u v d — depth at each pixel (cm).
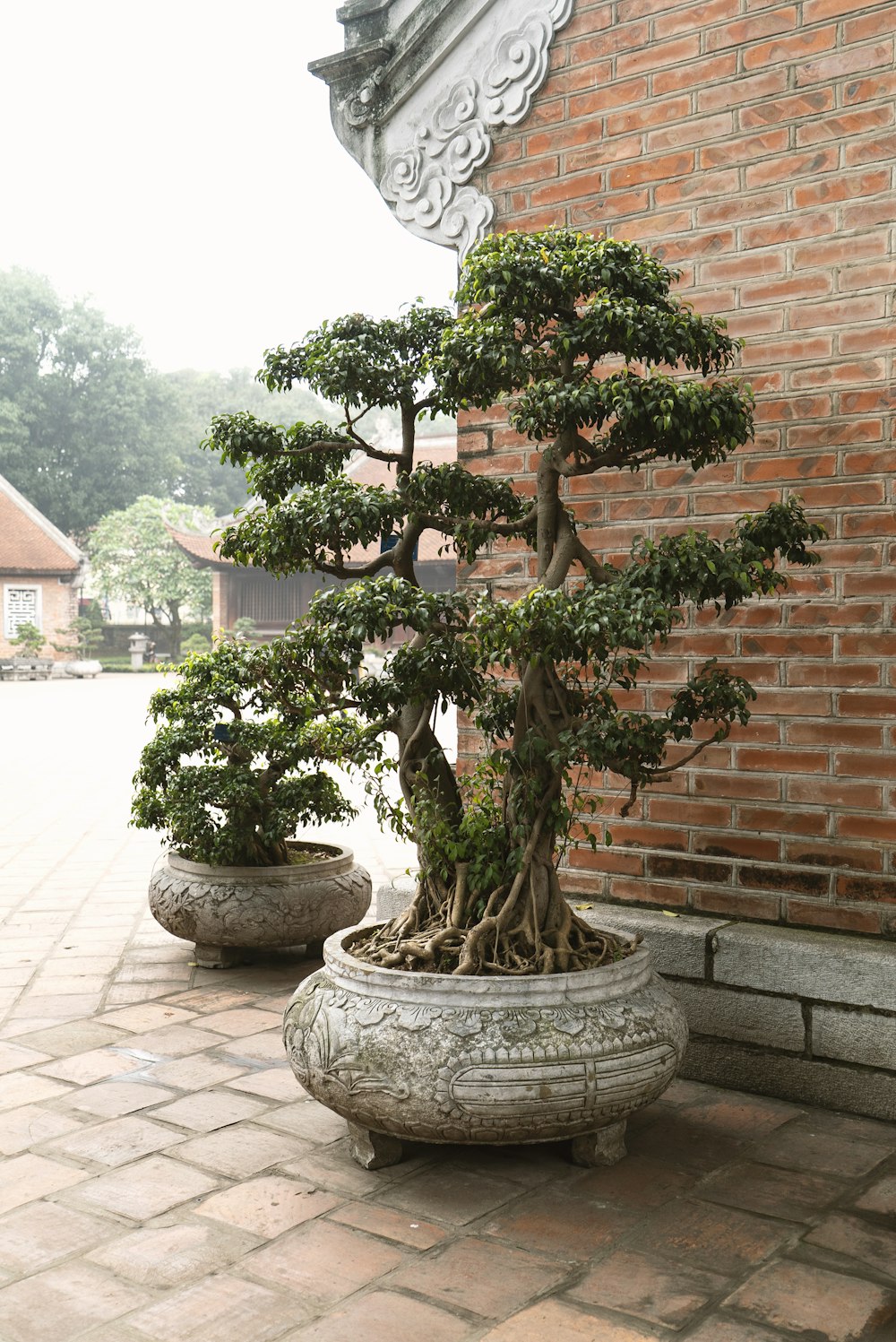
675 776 436
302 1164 333
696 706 350
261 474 393
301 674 363
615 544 454
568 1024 316
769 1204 311
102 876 763
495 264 331
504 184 479
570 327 335
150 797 554
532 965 339
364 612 330
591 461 355
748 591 339
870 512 395
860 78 394
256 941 522
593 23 453
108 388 5019
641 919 427
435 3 486
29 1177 322
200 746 541
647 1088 323
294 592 4122
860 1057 376
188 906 525
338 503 361
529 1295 264
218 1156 337
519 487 478
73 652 4141
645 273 344
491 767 402
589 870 460
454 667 342
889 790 391
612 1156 336
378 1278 271
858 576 397
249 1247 285
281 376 395
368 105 510
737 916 423
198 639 4247
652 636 333
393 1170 331
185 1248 284
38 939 593
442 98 491
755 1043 397
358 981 333
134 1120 362
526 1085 306
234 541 388
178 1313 256
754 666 418
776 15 411
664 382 326
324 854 586
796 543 357
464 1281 270
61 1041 436
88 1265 276
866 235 394
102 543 4341
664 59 436
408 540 391
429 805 368
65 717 2225
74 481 5066
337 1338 247
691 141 431
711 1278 272
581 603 318
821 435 404
